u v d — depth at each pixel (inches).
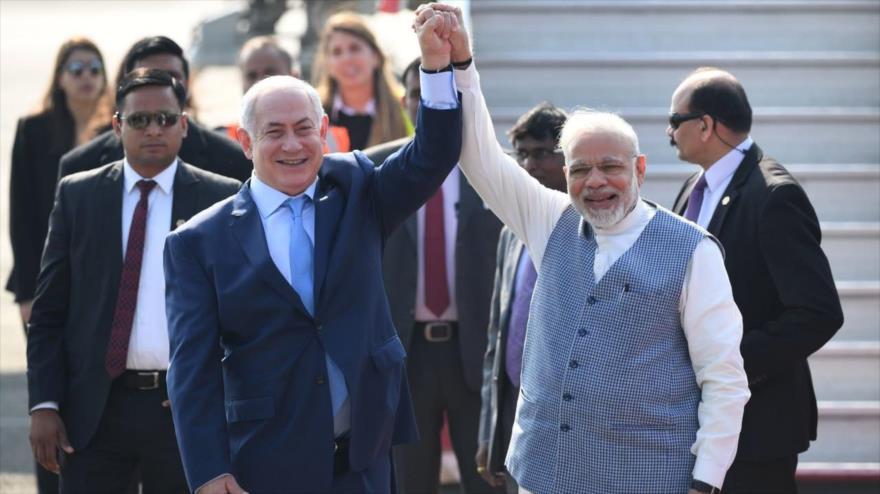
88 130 492.1
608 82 585.9
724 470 283.1
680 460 286.2
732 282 352.5
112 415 375.2
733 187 357.4
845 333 519.8
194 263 285.7
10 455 550.9
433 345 429.4
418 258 429.7
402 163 294.5
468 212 426.9
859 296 518.3
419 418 431.5
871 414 491.8
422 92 293.6
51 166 484.1
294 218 289.4
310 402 280.2
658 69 584.1
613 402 286.7
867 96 587.5
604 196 287.7
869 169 548.7
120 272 374.6
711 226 358.3
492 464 384.8
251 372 281.3
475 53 604.7
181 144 411.8
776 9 606.2
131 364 373.4
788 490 358.3
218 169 428.1
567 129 293.4
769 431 349.4
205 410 277.3
